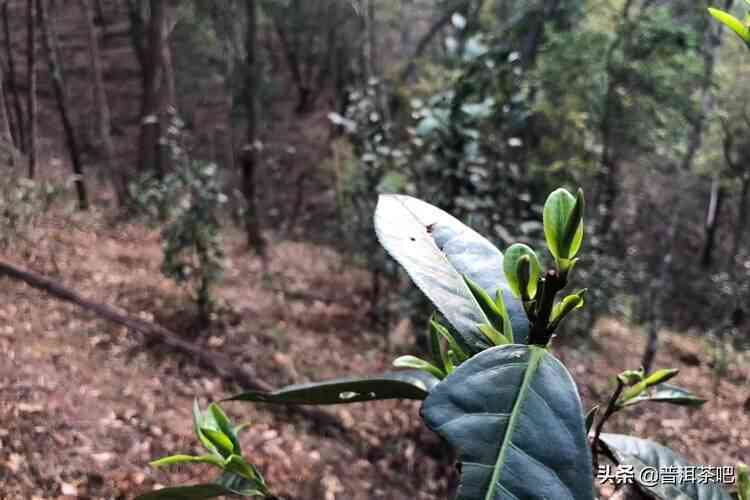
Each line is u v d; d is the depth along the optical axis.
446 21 14.19
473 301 0.72
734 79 9.25
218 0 13.74
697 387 6.83
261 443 4.39
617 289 8.52
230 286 7.07
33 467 3.38
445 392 0.57
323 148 16.39
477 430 0.55
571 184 8.16
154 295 6.13
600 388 6.04
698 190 13.73
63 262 6.33
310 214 13.85
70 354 4.71
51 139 14.66
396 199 0.82
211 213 5.87
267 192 14.48
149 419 4.18
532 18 9.13
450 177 5.12
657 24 8.65
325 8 15.93
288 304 6.91
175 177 6.02
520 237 5.34
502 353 0.60
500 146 5.61
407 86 11.63
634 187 12.90
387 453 4.74
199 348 5.29
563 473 0.53
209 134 16.14
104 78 17.50
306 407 4.97
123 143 15.21
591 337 7.56
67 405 4.03
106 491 3.42
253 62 9.17
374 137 6.59
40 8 8.73
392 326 6.77
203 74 16.59
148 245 7.64
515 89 5.40
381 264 6.62
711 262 13.80
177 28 14.92
